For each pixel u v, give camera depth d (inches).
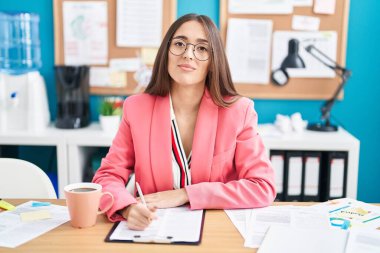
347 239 40.6
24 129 98.1
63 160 93.4
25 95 96.7
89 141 92.5
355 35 104.5
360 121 107.0
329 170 91.8
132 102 60.0
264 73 105.0
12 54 104.4
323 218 46.6
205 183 51.9
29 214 47.7
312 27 103.2
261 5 102.7
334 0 102.3
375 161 108.1
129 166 60.0
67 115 99.9
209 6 104.5
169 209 49.8
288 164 92.5
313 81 105.1
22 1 105.6
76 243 40.8
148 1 103.6
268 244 39.9
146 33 104.8
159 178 56.9
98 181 56.4
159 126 57.6
